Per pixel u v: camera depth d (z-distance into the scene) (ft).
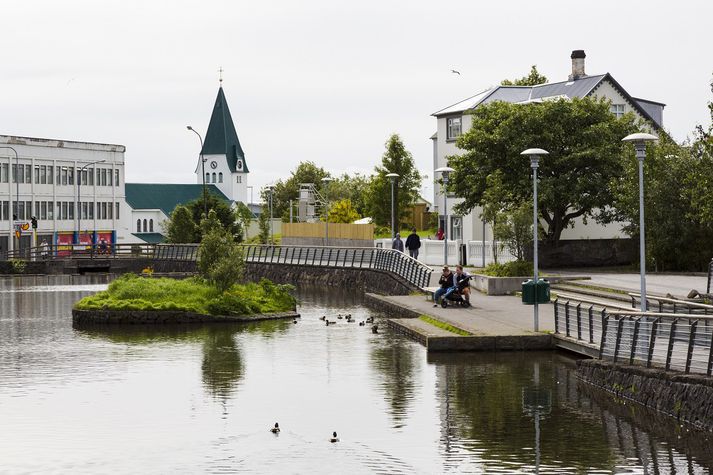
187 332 145.69
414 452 73.00
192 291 167.22
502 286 164.14
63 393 97.19
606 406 86.33
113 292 169.37
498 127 216.95
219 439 77.97
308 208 346.33
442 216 281.13
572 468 67.87
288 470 68.90
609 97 253.24
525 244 176.55
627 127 217.15
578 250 215.72
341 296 216.33
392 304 165.99
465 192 222.69
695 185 179.83
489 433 78.07
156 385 101.04
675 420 79.66
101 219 427.33
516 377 100.53
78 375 107.65
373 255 241.14
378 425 81.56
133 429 81.76
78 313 161.68
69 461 72.33
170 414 87.15
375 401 91.04
